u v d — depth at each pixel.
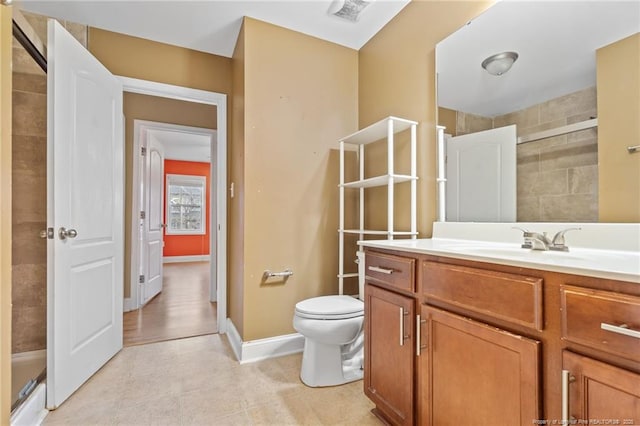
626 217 1.05
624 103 1.06
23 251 1.98
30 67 2.00
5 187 1.10
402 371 1.23
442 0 1.73
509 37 1.42
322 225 2.32
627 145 1.05
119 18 2.11
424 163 1.84
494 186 1.48
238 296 2.20
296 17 2.10
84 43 2.19
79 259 1.73
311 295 2.27
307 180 2.27
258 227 2.10
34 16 2.05
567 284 0.74
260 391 1.66
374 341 1.41
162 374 1.84
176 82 2.45
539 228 1.29
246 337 2.04
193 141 5.40
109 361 2.01
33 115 2.01
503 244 1.38
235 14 2.06
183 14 2.06
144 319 2.85
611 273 0.66
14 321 1.94
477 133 1.55
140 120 3.18
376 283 1.44
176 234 7.18
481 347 0.94
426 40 1.82
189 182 7.36
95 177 1.91
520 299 0.83
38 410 1.43
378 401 1.36
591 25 1.15
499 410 0.88
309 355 1.75
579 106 1.18
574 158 1.19
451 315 1.04
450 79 1.68
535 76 1.32
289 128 2.21
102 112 1.99
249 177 2.08
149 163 3.54
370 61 2.35
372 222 2.32
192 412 1.48
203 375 1.83
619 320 0.65
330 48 2.39
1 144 1.08
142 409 1.50
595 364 0.68
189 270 5.81
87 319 1.79
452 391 1.03
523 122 1.36
